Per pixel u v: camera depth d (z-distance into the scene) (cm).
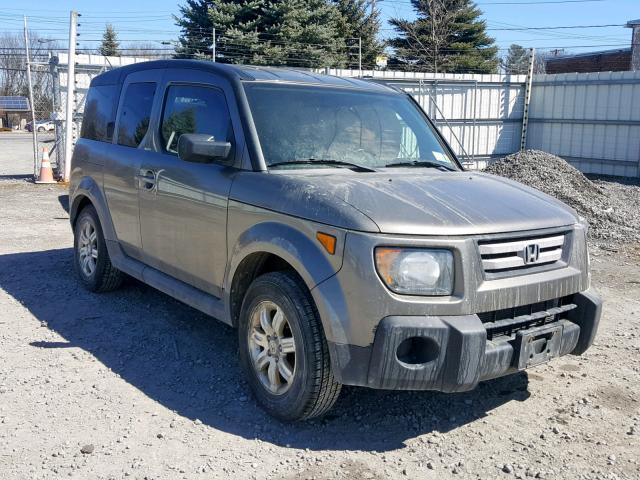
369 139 487
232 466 355
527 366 381
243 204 423
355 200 378
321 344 373
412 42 4403
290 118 464
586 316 415
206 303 469
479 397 450
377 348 351
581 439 396
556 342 397
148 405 422
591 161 2283
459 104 2333
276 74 499
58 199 1347
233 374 471
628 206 1393
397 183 419
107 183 594
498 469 361
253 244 408
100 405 420
